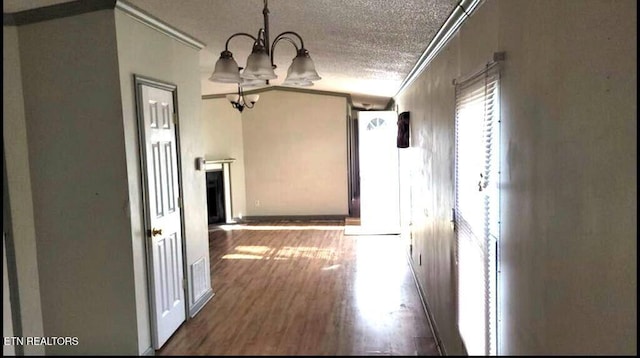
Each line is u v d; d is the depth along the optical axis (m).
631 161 1.01
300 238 6.61
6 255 2.62
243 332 3.17
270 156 8.16
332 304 3.86
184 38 3.60
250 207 8.27
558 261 1.35
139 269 2.88
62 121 2.75
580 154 1.22
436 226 3.48
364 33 3.36
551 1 1.39
